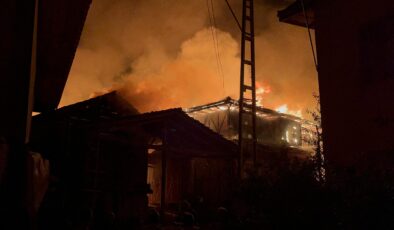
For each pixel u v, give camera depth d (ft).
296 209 19.07
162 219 49.16
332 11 39.99
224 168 63.98
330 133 37.76
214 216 56.90
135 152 58.54
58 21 22.13
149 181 79.00
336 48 38.81
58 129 51.34
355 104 35.68
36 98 40.50
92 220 46.98
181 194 71.10
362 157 26.45
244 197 21.67
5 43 13.35
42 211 43.27
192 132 54.75
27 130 14.99
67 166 48.26
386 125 31.86
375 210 16.85
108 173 53.93
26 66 13.67
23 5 14.08
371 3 35.42
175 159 74.23
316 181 19.72
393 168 20.08
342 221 17.67
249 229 21.25
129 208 55.98
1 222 11.03
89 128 50.39
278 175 20.49
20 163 11.80
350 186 18.45
